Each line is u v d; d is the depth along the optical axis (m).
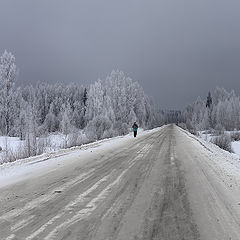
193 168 8.55
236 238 3.42
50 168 8.84
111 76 62.00
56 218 4.12
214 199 5.14
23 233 3.58
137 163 9.60
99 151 13.70
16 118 39.25
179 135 29.11
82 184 6.41
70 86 97.00
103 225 3.84
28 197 5.34
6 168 9.15
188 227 3.77
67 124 30.27
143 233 3.56
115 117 55.12
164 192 5.64
